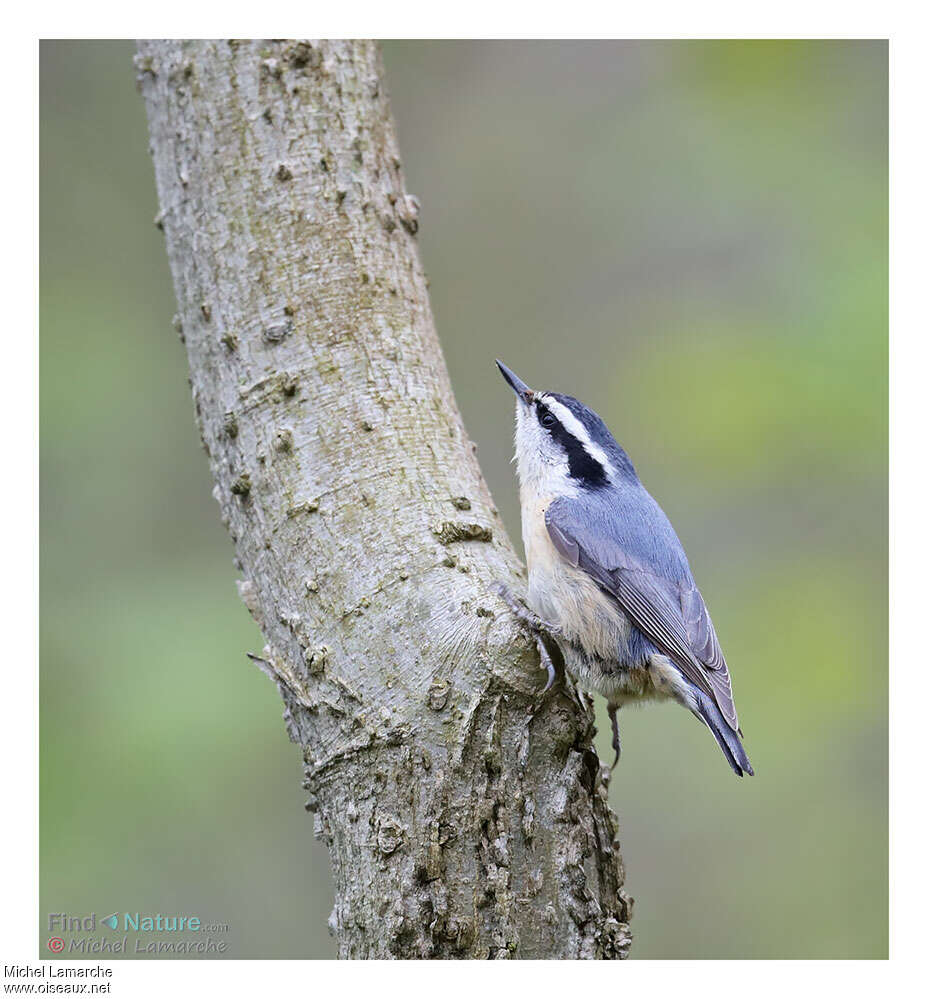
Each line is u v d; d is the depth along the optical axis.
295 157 7.39
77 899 10.00
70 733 10.44
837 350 12.88
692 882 12.03
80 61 14.78
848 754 12.21
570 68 15.84
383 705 6.14
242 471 6.96
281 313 7.12
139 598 11.75
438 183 15.53
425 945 5.79
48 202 14.20
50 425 12.93
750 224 14.46
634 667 7.92
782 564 12.88
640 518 8.27
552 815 6.02
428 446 7.02
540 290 15.02
